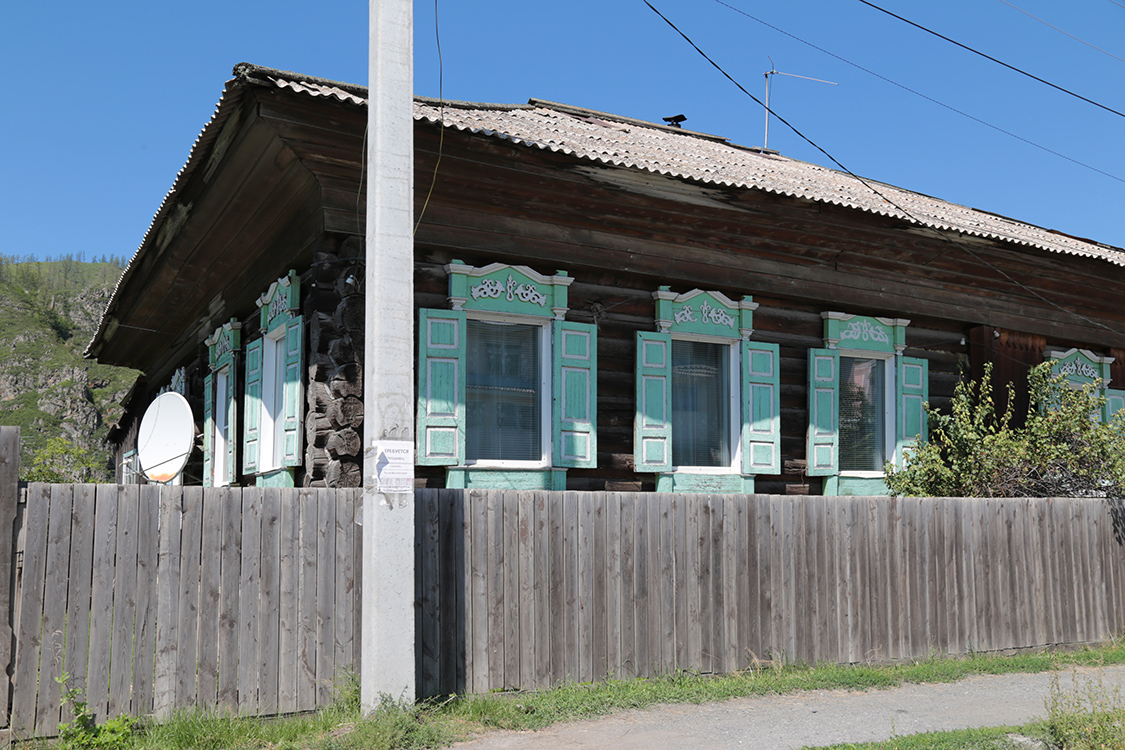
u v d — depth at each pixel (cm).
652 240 1078
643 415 1058
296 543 614
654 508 747
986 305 1336
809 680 753
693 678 737
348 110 820
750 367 1140
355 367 884
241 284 1191
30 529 534
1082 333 1438
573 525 712
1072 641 963
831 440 1188
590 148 952
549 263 1021
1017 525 946
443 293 970
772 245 1140
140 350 1864
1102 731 559
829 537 827
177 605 571
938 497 942
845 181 1423
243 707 584
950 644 883
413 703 605
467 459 977
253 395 1114
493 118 1029
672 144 1250
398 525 610
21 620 527
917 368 1273
